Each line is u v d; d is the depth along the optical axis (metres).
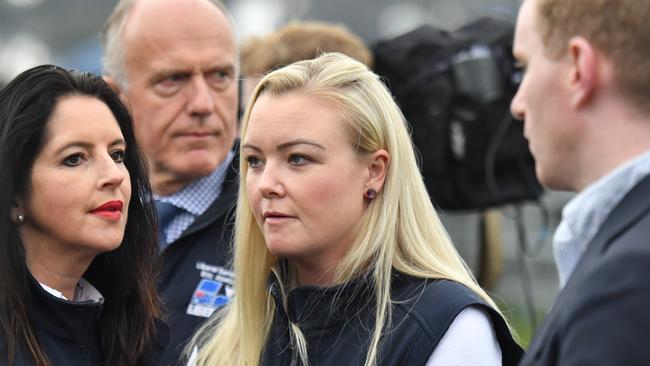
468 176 10.29
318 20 47.66
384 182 5.90
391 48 10.38
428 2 46.28
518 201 10.37
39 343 5.81
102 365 6.39
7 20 42.59
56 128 5.83
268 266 6.31
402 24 46.88
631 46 4.21
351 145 5.77
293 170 5.73
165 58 7.52
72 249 5.96
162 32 7.56
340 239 5.83
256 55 9.74
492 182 10.20
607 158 4.30
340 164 5.73
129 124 6.36
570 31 4.37
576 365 3.92
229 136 7.75
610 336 3.87
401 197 5.91
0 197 5.75
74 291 6.30
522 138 10.24
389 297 5.71
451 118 10.23
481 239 10.97
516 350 5.64
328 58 6.04
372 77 5.98
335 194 5.71
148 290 6.57
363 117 5.79
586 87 4.31
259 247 6.29
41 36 42.81
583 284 4.04
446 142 10.25
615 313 3.89
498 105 10.17
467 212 10.55
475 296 5.63
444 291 5.64
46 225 5.86
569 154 4.46
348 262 5.78
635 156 4.23
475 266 11.12
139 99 7.66
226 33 7.70
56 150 5.82
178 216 7.68
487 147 10.21
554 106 4.46
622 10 4.21
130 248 6.47
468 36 10.50
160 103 7.58
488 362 5.46
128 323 6.50
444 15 45.53
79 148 5.88
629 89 4.24
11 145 5.76
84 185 5.85
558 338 4.10
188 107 7.54
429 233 5.98
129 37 7.68
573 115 4.40
